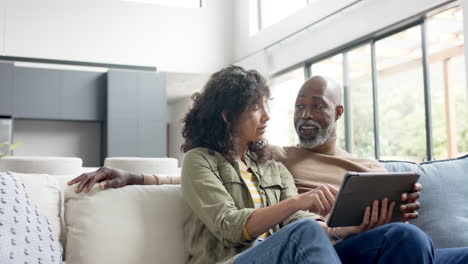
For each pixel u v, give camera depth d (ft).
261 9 29.30
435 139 16.52
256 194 5.08
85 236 4.69
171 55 29.66
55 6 27.32
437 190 6.19
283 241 3.55
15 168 7.29
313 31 23.16
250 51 29.12
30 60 26.68
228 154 5.02
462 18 15.23
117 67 28.40
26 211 4.35
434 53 16.70
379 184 4.00
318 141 6.50
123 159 8.71
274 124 26.17
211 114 5.14
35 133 27.71
